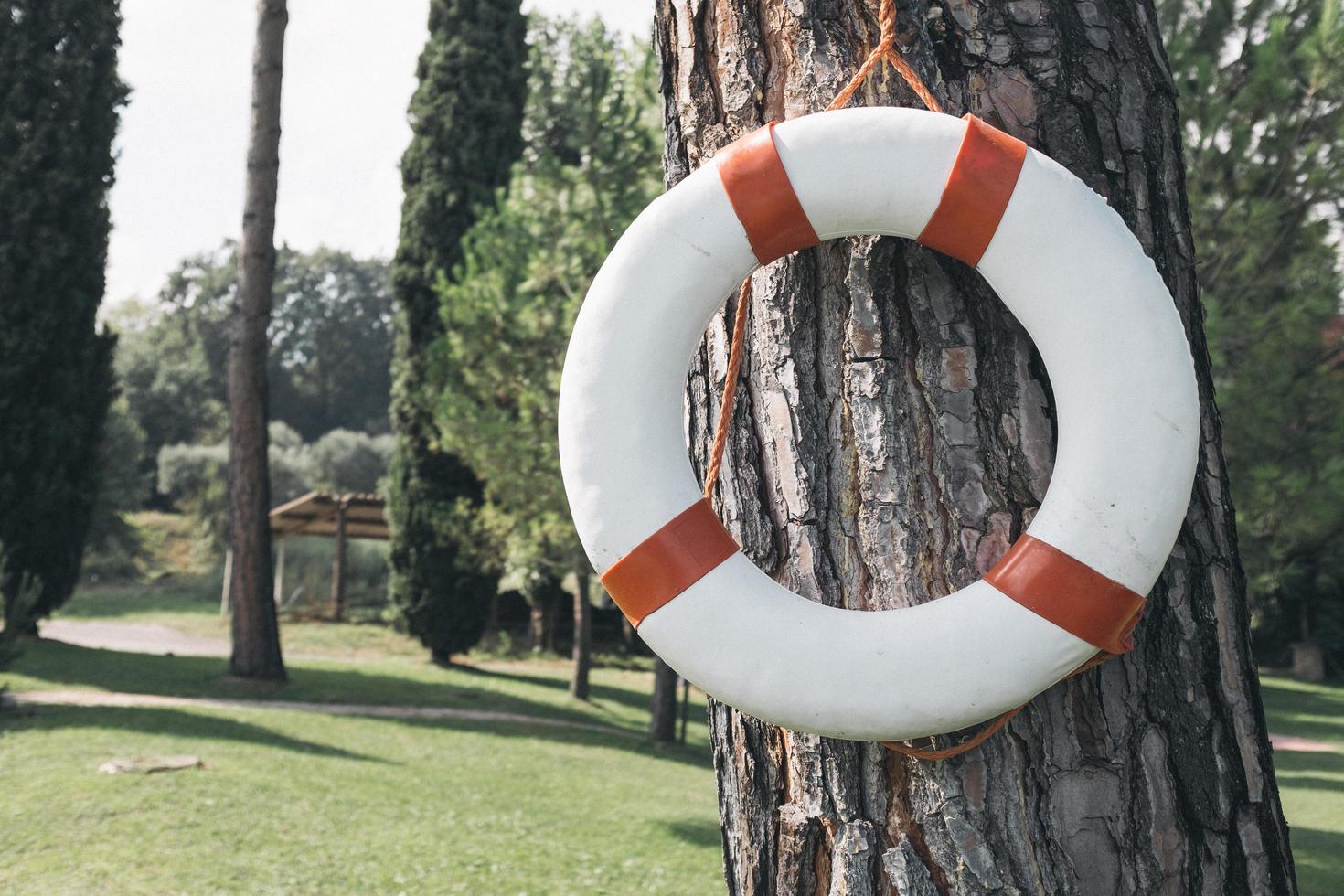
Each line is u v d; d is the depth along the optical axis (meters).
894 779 1.65
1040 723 1.61
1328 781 11.09
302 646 19.86
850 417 1.70
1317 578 14.05
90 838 6.42
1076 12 1.75
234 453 14.05
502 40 18.06
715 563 1.63
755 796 1.79
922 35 1.69
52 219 14.50
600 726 14.04
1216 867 1.62
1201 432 1.77
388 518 18.72
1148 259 1.59
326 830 7.18
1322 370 8.98
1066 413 1.56
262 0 13.81
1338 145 8.28
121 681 12.88
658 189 11.12
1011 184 1.57
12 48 14.31
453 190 17.92
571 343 1.73
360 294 59.44
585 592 16.36
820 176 1.62
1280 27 8.29
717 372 1.87
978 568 1.62
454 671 18.00
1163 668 1.65
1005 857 1.58
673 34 1.93
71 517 15.12
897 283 1.69
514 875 6.67
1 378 14.22
